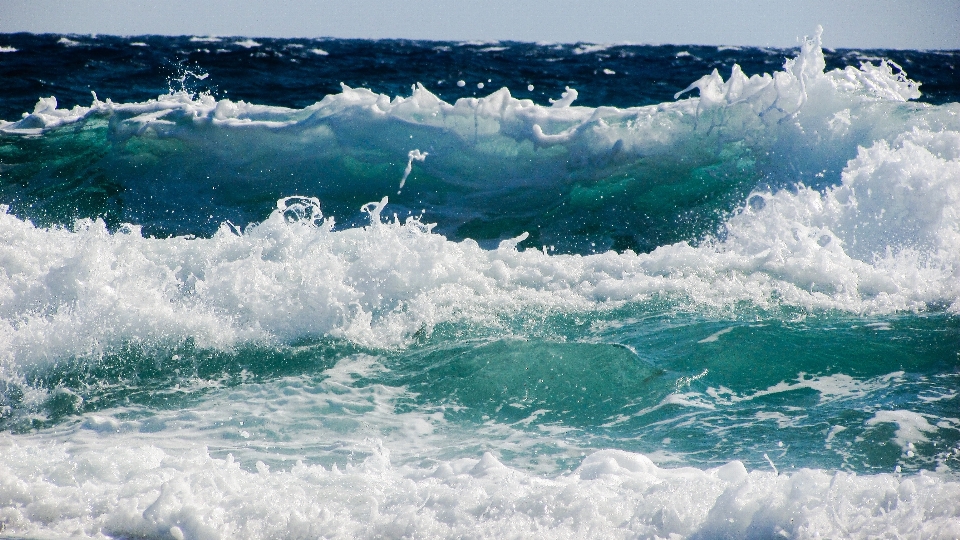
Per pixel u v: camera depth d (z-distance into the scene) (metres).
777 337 5.40
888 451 3.94
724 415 4.51
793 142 8.30
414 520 3.01
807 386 4.82
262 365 5.44
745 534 2.80
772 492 2.91
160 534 3.04
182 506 3.12
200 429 4.53
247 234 6.47
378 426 4.54
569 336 5.59
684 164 8.42
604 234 8.18
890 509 2.84
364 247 6.30
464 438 4.38
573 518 2.96
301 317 5.82
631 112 8.64
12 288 5.69
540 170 8.59
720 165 8.41
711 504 2.98
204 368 5.41
